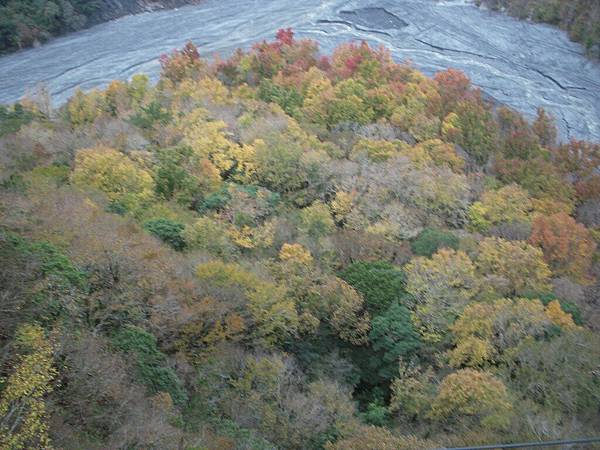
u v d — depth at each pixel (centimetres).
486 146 6675
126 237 3556
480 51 10800
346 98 6875
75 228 3356
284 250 3969
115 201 4403
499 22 11781
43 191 3884
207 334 3244
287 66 8106
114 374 2533
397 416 3262
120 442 2291
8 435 1897
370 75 7838
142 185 4619
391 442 2716
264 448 2706
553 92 9762
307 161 5266
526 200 5528
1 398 2109
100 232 3409
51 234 3209
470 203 5409
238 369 3145
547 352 3350
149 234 3884
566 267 4753
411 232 4659
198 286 3369
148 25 11456
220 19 11788
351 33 11219
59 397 2373
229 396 2984
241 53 8688
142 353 2834
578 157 7069
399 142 6131
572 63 10525
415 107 6988
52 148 5209
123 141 5328
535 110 9256
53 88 9056
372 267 4025
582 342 3453
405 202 5128
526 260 4297
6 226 3053
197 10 12319
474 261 4369
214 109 6331
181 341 3119
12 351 2309
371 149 5797
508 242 4472
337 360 3597
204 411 2875
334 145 5903
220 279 3503
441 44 10969
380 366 3628
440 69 10138
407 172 5303
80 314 2820
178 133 5731
